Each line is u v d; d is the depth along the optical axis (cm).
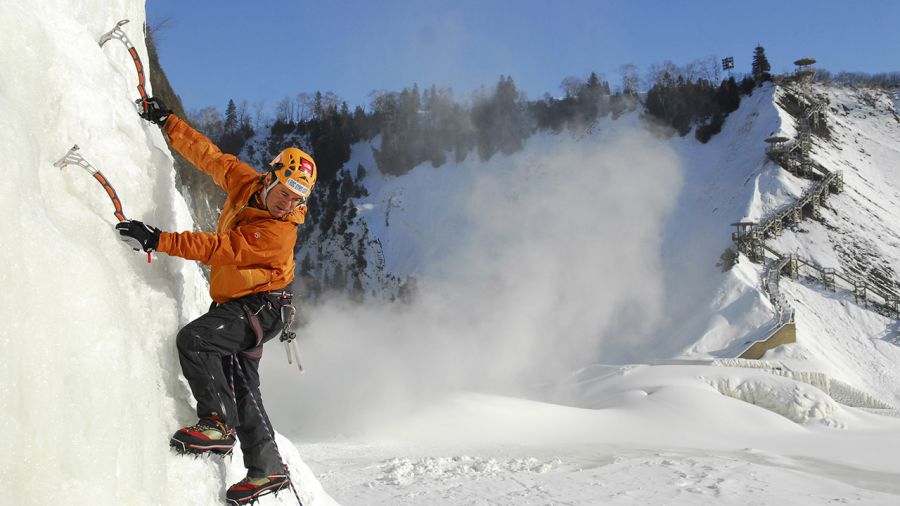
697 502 1089
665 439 2872
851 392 5175
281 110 14788
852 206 8856
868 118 12075
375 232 11294
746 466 1428
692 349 6250
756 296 6700
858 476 1878
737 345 6100
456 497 1106
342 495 1127
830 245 8012
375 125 13712
